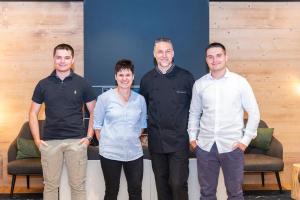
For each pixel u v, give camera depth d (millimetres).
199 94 3133
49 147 3188
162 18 5258
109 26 5234
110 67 5227
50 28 5559
